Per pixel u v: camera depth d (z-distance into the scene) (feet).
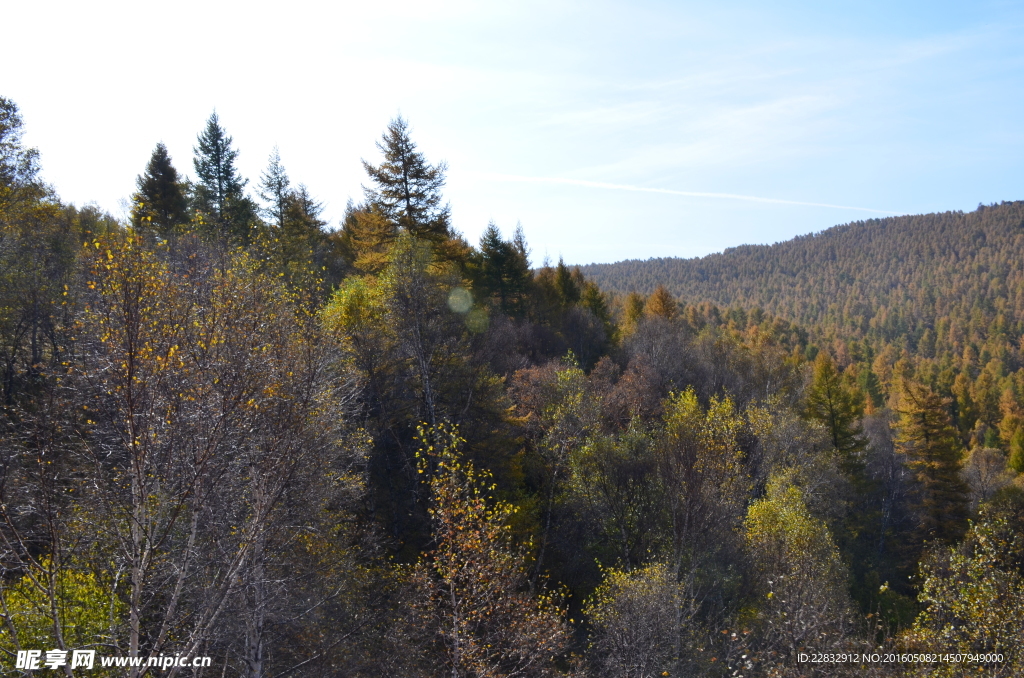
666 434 73.46
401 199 102.32
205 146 123.03
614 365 134.82
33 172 63.21
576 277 226.99
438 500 42.65
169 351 25.81
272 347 32.37
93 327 26.45
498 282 142.41
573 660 49.39
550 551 73.31
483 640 40.83
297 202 142.82
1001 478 159.84
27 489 23.90
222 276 34.55
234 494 31.83
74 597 28.78
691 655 49.78
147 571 26.50
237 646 34.91
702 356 163.43
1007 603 40.40
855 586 98.12
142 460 25.12
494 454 69.97
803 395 163.32
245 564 31.27
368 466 60.23
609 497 72.69
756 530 71.00
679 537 65.05
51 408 26.11
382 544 55.93
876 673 38.75
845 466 135.74
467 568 40.14
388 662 42.22
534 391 93.91
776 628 45.65
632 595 50.03
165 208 114.21
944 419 124.47
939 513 120.98
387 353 66.49
